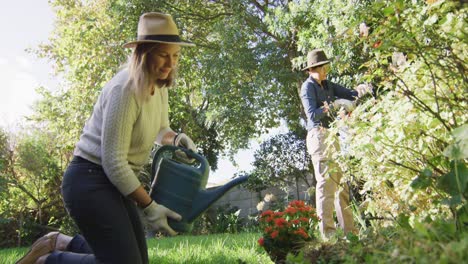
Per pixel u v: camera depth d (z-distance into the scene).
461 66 2.04
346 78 6.77
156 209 2.52
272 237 3.12
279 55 12.98
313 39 8.78
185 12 15.31
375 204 3.09
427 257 1.33
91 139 2.49
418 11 2.30
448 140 2.43
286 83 13.02
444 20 2.14
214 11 15.90
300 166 16.16
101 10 15.00
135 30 13.79
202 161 2.70
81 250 2.84
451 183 1.84
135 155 2.57
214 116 14.39
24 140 15.85
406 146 2.70
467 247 1.29
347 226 3.84
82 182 2.45
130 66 2.40
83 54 14.56
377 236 1.99
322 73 4.34
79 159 2.51
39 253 2.85
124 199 2.68
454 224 1.58
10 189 15.27
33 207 15.43
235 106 14.22
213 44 15.69
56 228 15.19
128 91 2.38
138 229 2.78
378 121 2.86
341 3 6.90
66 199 2.48
